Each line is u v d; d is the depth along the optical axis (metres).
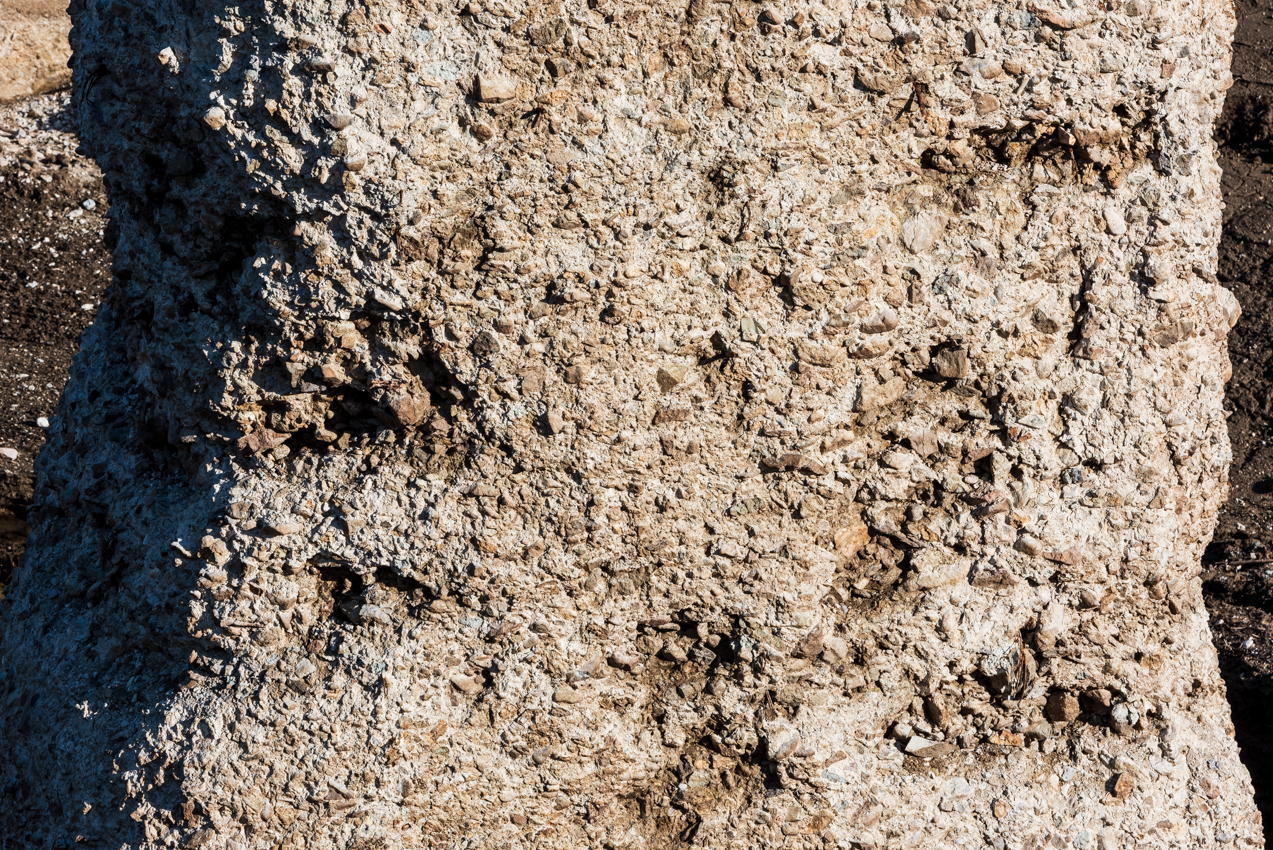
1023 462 1.99
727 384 1.95
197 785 1.94
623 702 1.98
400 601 1.95
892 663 2.00
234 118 1.90
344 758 1.94
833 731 1.99
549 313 1.93
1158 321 2.00
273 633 1.95
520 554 1.95
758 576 1.97
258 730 1.94
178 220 1.95
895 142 1.95
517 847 1.97
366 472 1.95
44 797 2.00
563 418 1.94
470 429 1.94
